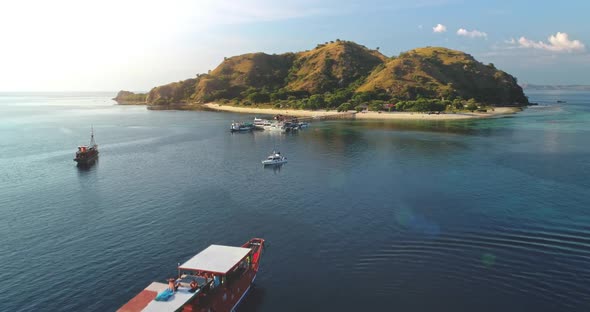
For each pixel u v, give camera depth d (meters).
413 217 62.75
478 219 61.25
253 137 173.25
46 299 40.53
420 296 39.47
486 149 128.12
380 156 119.06
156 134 185.50
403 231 56.75
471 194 75.44
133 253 50.91
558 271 43.88
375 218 62.56
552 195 73.88
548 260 46.59
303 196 75.94
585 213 63.22
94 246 53.38
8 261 49.25
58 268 47.19
